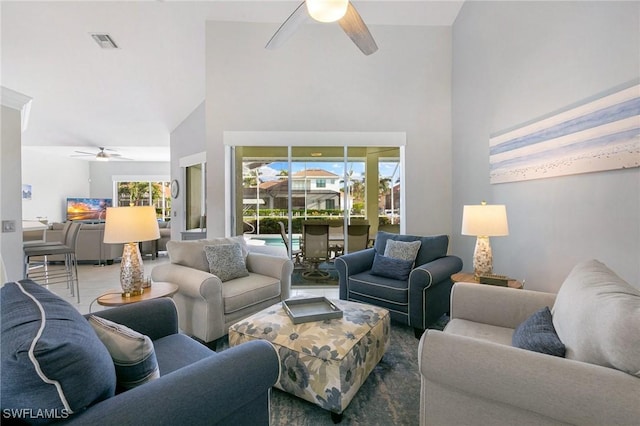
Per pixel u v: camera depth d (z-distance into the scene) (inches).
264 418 46.9
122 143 265.3
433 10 146.6
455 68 151.4
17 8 126.8
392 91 155.3
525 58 103.2
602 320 40.1
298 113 153.8
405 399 69.1
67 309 41.0
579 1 82.4
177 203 236.8
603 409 34.6
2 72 159.9
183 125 226.4
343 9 78.0
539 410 38.4
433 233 157.0
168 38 148.5
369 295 112.6
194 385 36.6
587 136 80.0
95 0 126.7
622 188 72.0
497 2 117.5
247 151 161.6
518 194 107.5
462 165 145.3
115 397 33.3
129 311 61.7
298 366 65.1
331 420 63.1
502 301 70.6
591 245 79.9
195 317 91.7
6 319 35.9
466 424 45.4
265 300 105.3
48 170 338.3
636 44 68.1
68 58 154.3
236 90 151.8
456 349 44.3
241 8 142.2
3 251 113.0
